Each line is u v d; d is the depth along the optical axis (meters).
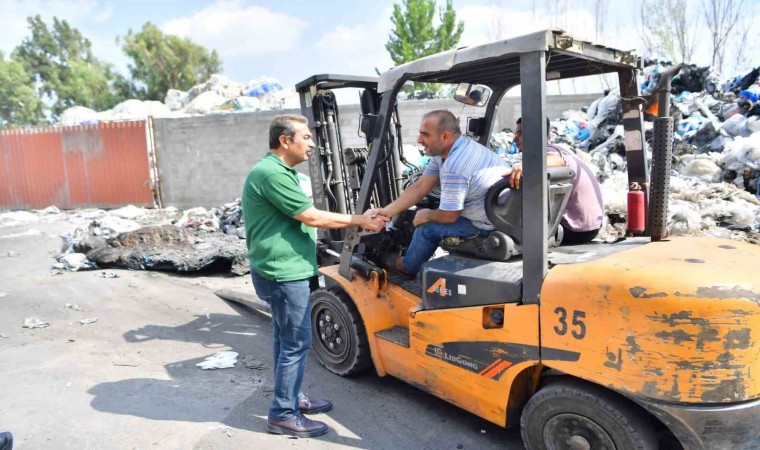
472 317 2.92
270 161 3.08
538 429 2.75
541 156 2.52
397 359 3.50
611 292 2.34
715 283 2.21
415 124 12.42
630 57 3.14
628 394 2.33
